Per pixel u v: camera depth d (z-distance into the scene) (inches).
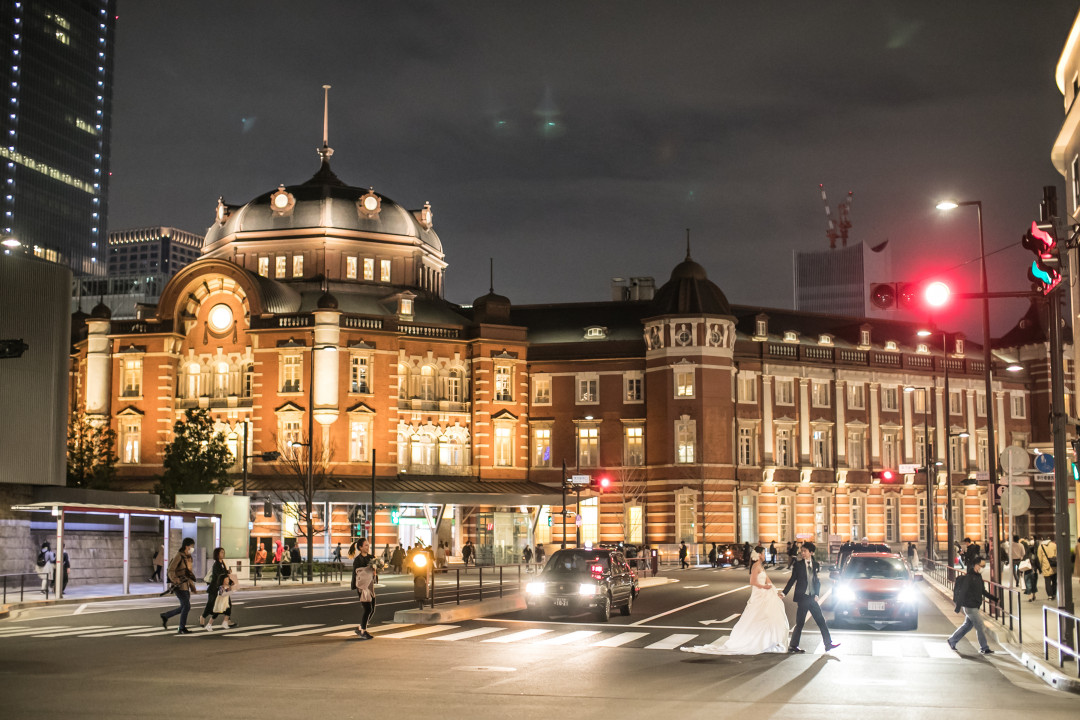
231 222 3501.5
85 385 3289.9
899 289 981.2
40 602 1536.7
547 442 3464.6
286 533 3097.9
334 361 3110.2
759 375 3484.3
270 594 1817.2
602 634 1116.5
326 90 3695.9
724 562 3075.8
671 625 1232.2
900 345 3821.4
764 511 3442.4
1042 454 1196.5
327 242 3378.4
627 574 1396.4
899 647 1019.9
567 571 1307.8
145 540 2198.6
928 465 2743.6
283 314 3137.3
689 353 3346.5
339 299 3297.2
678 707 649.6
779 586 2084.2
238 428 3166.8
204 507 2235.5
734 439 3405.5
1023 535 3695.9
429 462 3312.0
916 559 3425.2
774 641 959.6
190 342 3253.0
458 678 765.3
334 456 3115.2
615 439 3427.7
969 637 1123.9
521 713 620.1
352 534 3127.5
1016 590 1018.1
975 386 3858.3
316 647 964.6
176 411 3235.7
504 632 1128.2
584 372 3467.0
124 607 1502.2
